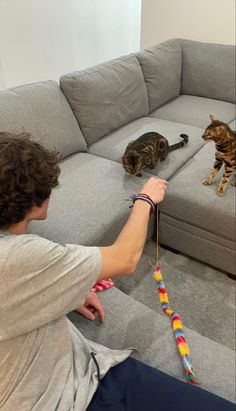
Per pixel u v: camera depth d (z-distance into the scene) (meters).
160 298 1.45
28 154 0.65
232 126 2.29
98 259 0.71
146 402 0.82
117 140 2.10
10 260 0.58
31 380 0.68
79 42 3.47
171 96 2.68
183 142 2.02
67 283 0.65
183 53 2.70
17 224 0.68
